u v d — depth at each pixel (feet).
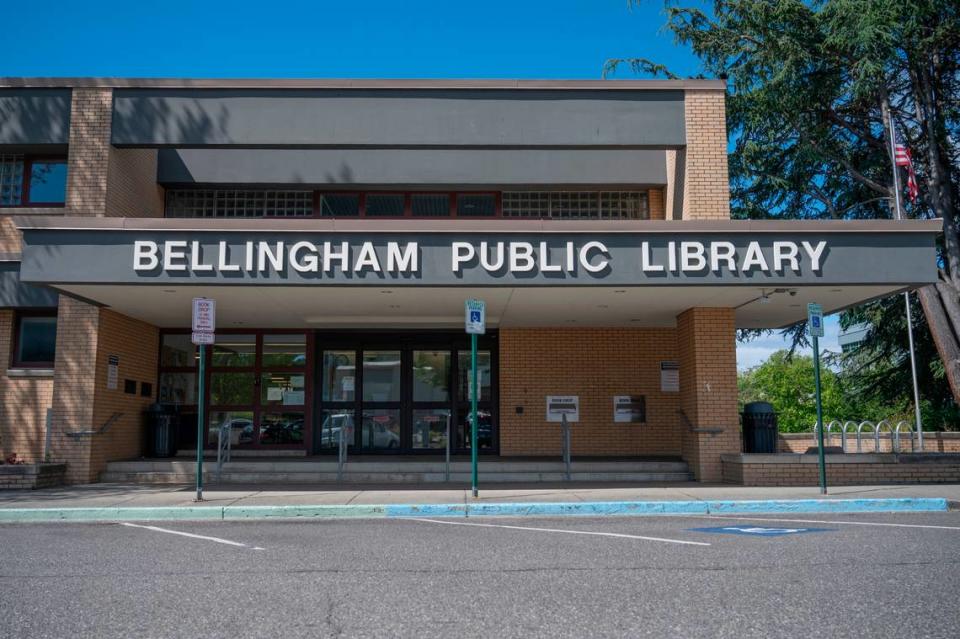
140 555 26.76
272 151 58.65
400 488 47.21
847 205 84.17
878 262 43.86
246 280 43.14
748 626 17.52
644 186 59.11
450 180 58.59
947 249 74.28
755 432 51.88
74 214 50.01
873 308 84.69
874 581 21.95
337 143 51.75
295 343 61.77
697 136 52.21
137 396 56.44
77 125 51.06
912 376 84.38
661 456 59.00
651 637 16.74
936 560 25.08
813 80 77.51
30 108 52.11
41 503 39.81
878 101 80.02
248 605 19.61
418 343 62.54
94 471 49.75
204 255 43.19
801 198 85.97
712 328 51.37
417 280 43.47
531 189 60.08
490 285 43.65
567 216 60.18
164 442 56.08
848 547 27.68
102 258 43.01
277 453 60.44
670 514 38.50
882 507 39.91
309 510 37.86
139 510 37.42
